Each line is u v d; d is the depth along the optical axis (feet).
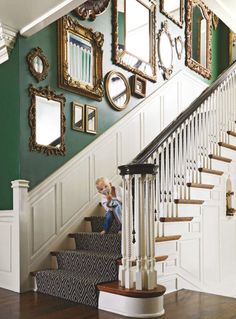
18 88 12.50
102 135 15.33
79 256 11.60
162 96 18.97
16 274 11.90
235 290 15.17
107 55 15.99
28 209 12.27
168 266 11.75
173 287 11.90
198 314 9.34
